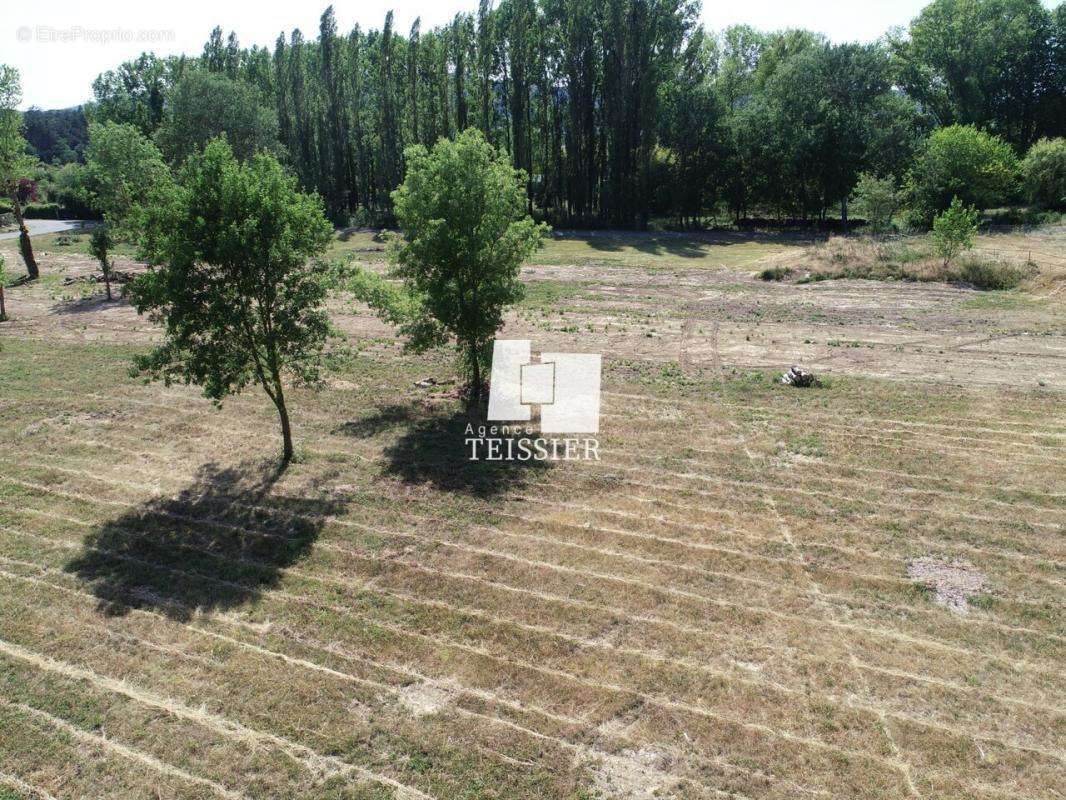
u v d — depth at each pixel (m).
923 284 32.66
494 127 60.84
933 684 8.78
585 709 8.42
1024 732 8.05
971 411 17.55
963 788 7.32
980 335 24.36
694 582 10.91
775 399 18.78
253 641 9.66
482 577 11.09
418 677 8.96
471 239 16.75
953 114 60.16
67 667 9.15
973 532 12.13
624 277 37.62
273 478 14.65
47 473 14.98
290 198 13.99
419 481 14.41
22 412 18.67
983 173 46.69
